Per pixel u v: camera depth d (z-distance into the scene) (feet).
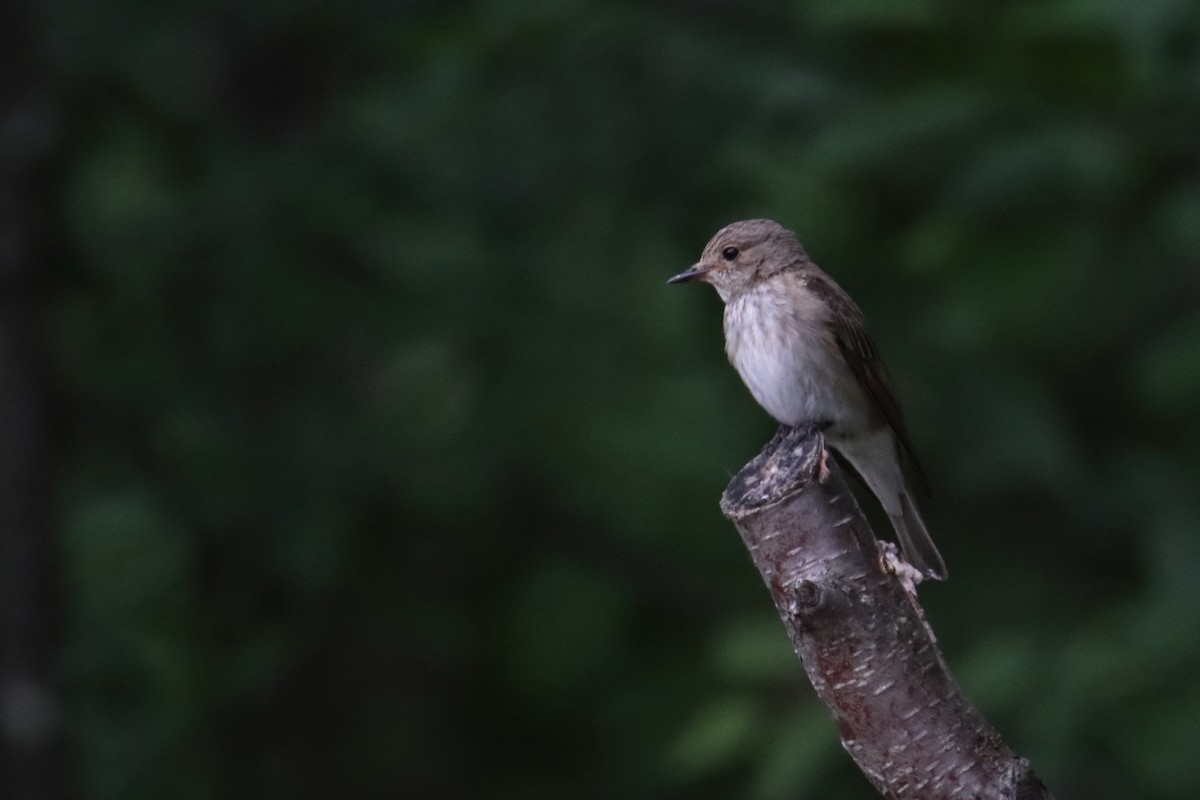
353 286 39.83
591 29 36.47
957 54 29.71
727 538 42.27
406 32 37.11
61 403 40.22
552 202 39.91
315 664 44.09
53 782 38.06
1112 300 34.09
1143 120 29.22
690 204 39.14
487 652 43.01
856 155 29.40
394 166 39.78
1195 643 30.27
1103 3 27.58
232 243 38.86
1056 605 35.91
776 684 32.12
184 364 40.22
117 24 39.19
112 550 41.14
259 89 41.45
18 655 38.04
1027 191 28.50
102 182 41.04
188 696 40.37
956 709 19.43
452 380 41.22
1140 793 32.58
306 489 39.99
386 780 44.32
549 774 44.32
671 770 41.16
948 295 29.48
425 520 42.09
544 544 43.37
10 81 37.65
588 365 40.57
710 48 36.73
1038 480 35.32
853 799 36.40
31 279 38.29
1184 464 35.58
